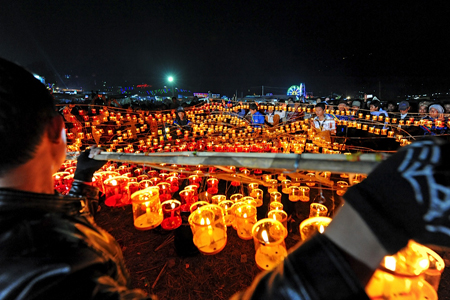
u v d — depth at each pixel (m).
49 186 0.67
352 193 0.38
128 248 3.08
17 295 0.44
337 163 0.58
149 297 0.59
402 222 0.34
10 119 0.51
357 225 0.37
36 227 0.51
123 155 1.29
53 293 0.44
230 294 2.38
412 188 0.32
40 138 0.58
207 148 5.82
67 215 0.63
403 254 1.24
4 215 0.52
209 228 1.68
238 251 2.91
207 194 2.95
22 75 0.55
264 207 3.24
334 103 10.78
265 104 9.33
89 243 0.58
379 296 1.05
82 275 0.49
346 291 0.35
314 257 0.39
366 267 0.37
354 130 7.86
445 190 0.30
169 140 7.29
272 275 0.42
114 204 2.27
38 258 0.46
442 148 0.33
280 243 1.66
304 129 6.98
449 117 5.44
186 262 2.77
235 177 1.45
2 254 0.46
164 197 2.88
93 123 6.55
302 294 0.35
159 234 3.30
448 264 2.50
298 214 3.47
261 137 7.55
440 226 0.31
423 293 1.10
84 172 1.48
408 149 0.37
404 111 6.32
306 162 0.61
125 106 10.29
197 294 2.39
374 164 0.52
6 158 0.53
